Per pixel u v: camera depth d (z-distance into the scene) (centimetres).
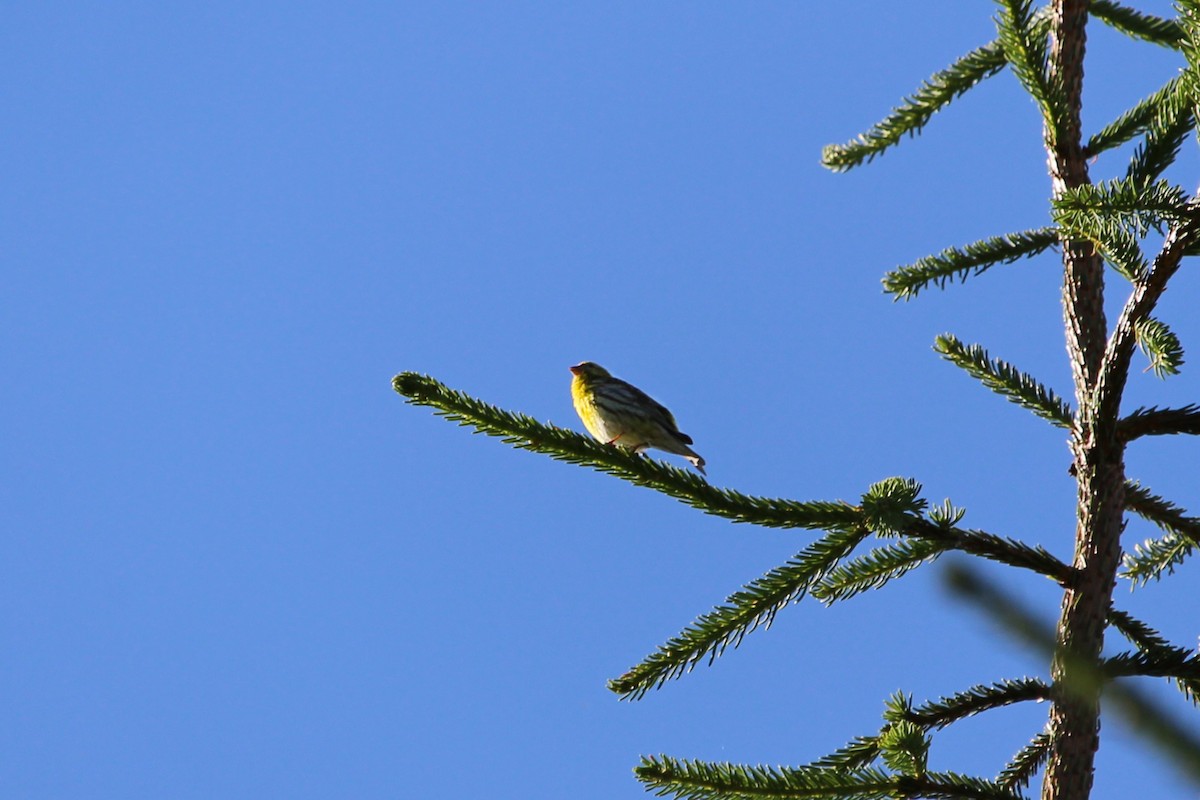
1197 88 705
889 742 679
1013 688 757
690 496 724
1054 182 908
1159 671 665
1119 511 738
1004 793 677
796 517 717
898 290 1068
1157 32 1202
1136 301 722
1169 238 698
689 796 696
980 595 285
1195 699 730
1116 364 736
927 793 681
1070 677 274
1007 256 1050
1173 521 839
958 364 912
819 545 738
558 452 746
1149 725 264
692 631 759
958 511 724
